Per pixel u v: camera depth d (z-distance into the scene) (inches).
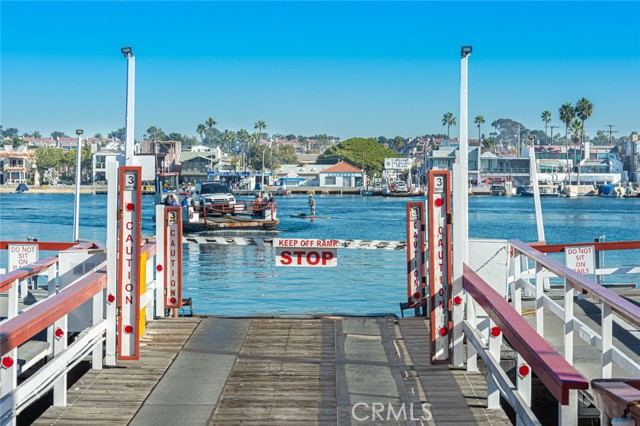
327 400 297.7
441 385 317.1
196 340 391.2
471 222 2628.0
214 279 933.8
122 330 344.2
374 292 824.9
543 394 356.5
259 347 378.9
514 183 6082.7
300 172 6924.2
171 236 443.5
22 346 336.2
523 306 477.1
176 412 280.5
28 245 473.4
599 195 5610.2
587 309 460.1
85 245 405.1
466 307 352.5
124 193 339.6
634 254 1338.6
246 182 5570.9
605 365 256.5
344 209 3351.4
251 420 274.8
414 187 5487.2
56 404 287.3
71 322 378.0
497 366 265.1
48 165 6624.0
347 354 365.4
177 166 5423.2
